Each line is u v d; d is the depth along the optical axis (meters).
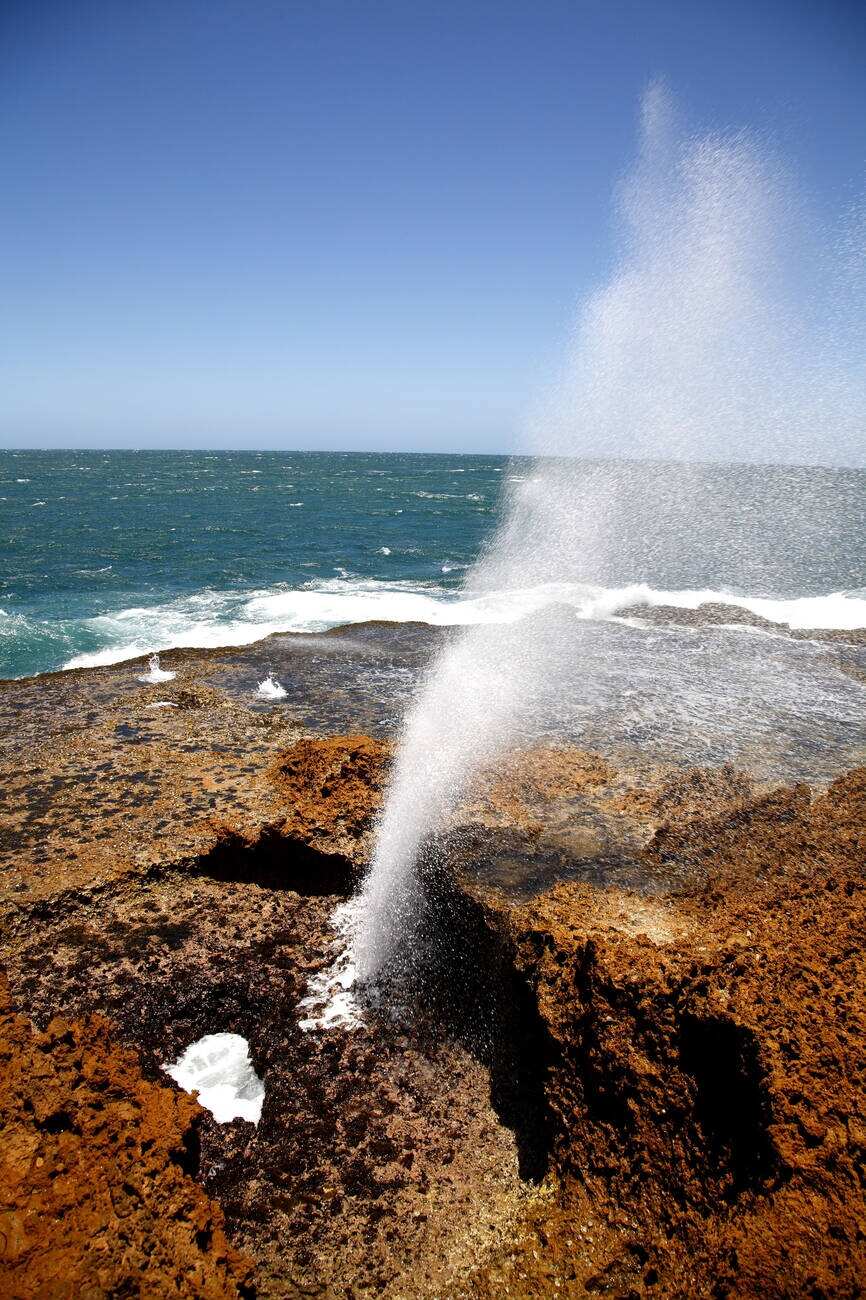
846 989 3.65
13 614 16.30
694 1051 3.56
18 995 4.41
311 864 5.54
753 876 4.93
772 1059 3.29
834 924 4.24
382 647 10.45
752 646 10.31
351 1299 3.18
